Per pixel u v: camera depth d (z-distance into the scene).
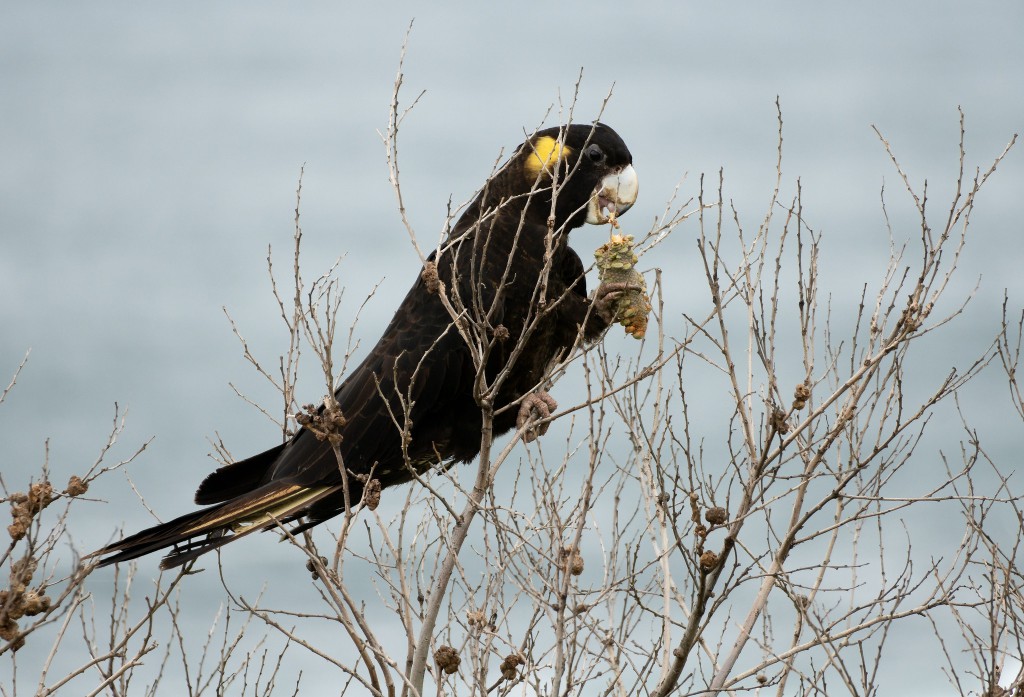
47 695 7.55
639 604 8.27
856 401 7.72
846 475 8.23
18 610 6.89
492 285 10.66
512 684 8.19
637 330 10.27
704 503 8.00
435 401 10.61
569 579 8.03
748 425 7.90
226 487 10.80
